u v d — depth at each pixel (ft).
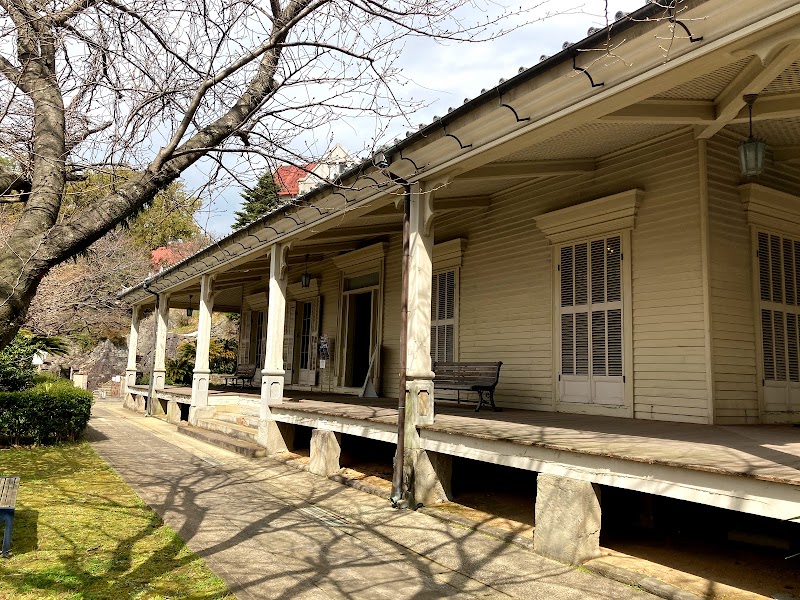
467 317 31.40
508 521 17.79
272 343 30.99
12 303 9.34
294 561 14.21
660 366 21.79
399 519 18.30
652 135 22.44
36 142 10.84
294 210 26.73
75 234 10.18
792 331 23.18
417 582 12.89
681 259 21.44
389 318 37.63
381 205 23.44
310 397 36.70
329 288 45.62
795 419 22.54
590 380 24.39
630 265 23.17
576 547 14.05
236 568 13.56
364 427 23.04
